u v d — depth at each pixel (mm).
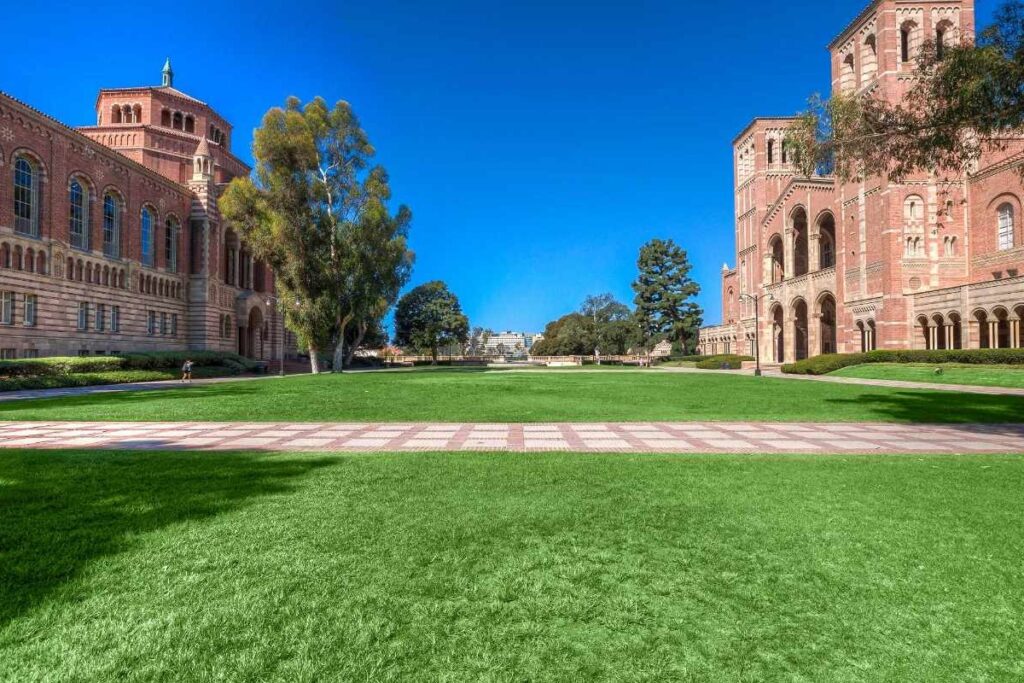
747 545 5391
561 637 3764
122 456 9805
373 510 6461
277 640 3688
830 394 23875
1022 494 7211
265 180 42000
